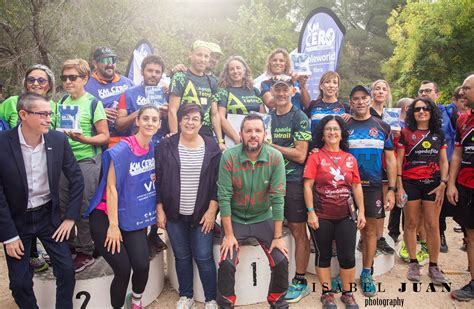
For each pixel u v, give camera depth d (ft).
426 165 13.67
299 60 14.99
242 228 11.87
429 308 12.59
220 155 12.16
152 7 36.55
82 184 11.59
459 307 12.66
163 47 37.70
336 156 12.29
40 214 10.91
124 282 11.30
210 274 12.13
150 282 12.84
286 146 13.16
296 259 13.34
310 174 12.29
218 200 11.68
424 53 43.52
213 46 15.71
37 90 12.23
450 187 13.48
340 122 12.51
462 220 13.20
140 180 11.43
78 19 32.76
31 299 10.81
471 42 41.47
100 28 34.65
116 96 15.55
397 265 15.96
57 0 31.89
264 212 12.09
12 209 10.57
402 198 13.96
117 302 11.44
